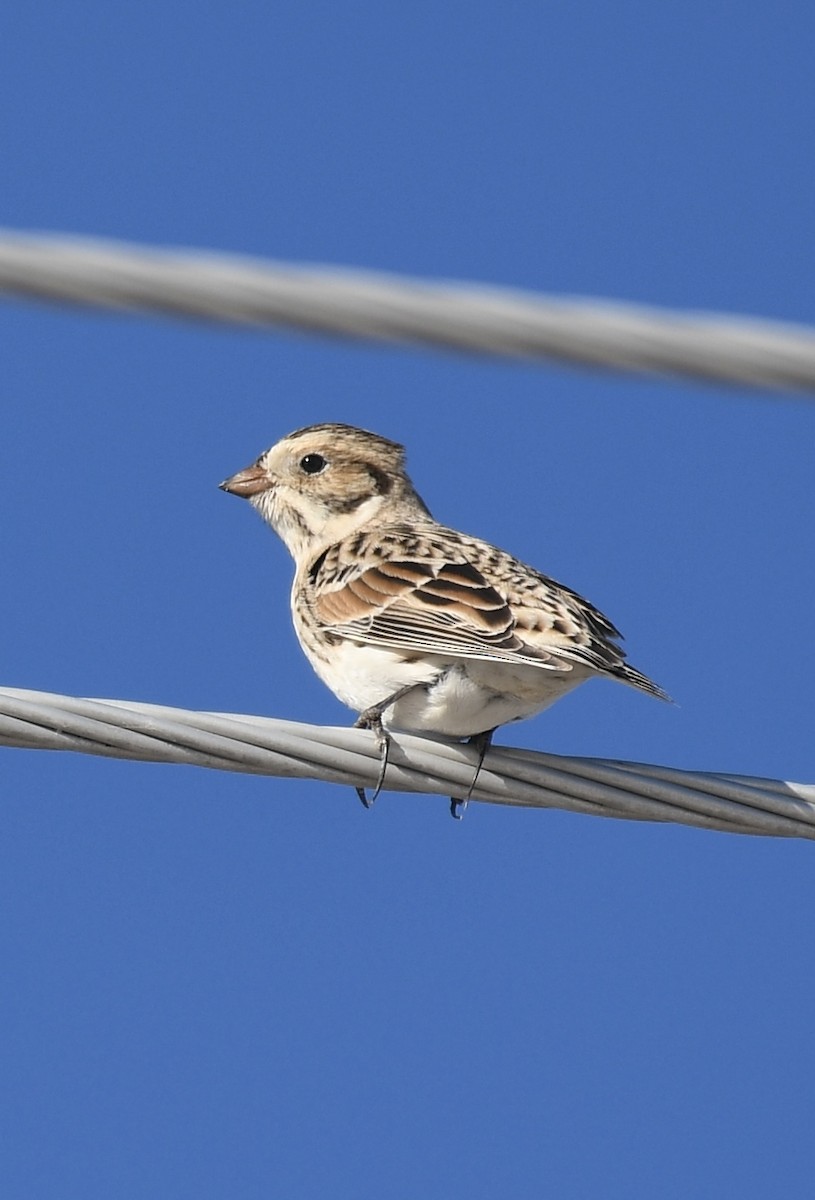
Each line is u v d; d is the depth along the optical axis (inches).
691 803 436.8
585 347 267.7
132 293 265.9
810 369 267.4
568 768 435.8
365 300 265.0
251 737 414.9
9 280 265.0
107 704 402.6
